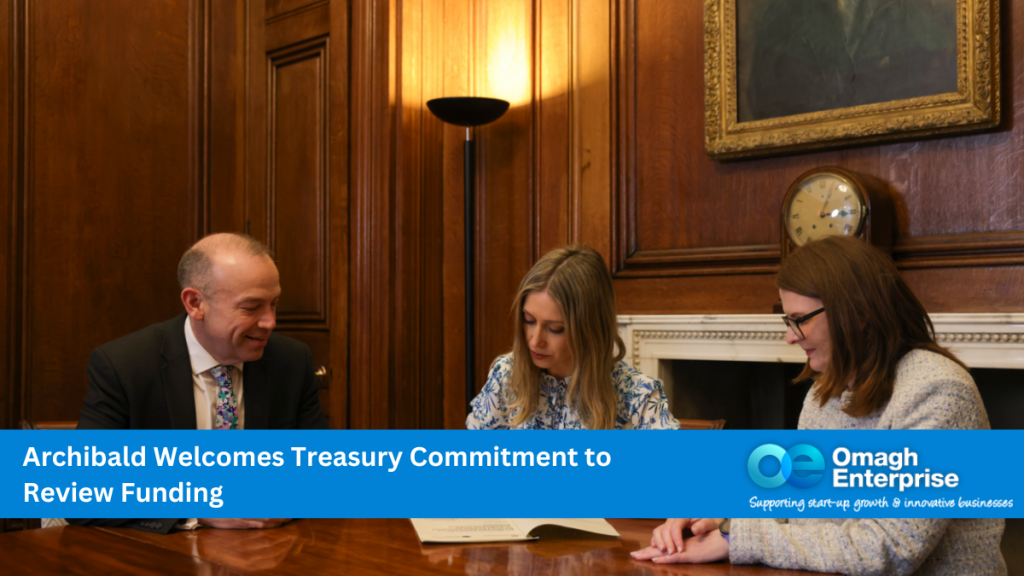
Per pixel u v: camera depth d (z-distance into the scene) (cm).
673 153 331
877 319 145
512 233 369
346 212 370
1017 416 282
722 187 320
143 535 159
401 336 360
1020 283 261
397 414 359
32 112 321
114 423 189
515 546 148
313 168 384
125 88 352
